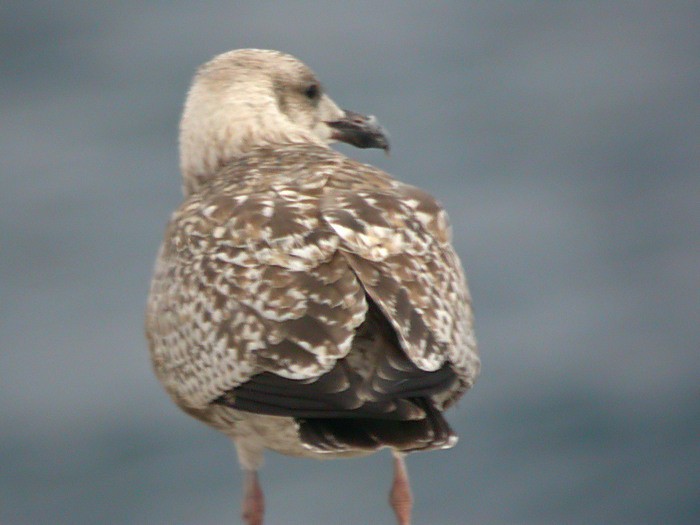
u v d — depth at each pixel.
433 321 6.85
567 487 18.89
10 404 20.58
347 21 38.03
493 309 23.06
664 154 30.66
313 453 7.21
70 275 24.31
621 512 18.55
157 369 7.73
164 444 19.84
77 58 36.56
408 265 6.96
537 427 20.22
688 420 20.56
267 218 7.07
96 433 20.09
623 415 20.62
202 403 7.34
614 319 23.08
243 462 8.05
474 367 7.21
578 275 24.47
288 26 37.75
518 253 25.08
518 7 39.59
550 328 22.66
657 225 26.95
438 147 30.27
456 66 35.41
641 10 39.81
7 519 18.31
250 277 6.94
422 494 18.48
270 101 8.88
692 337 22.73
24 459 19.50
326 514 17.31
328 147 8.78
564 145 30.80
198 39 37.25
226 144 8.75
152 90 34.16
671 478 19.31
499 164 29.48
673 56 36.72
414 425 6.71
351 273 6.81
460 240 25.59
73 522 18.11
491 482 18.86
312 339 6.67
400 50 36.31
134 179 28.64
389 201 7.19
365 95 33.44
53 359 21.58
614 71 35.59
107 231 26.09
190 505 18.33
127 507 18.52
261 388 6.77
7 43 37.75
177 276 7.39
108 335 22.25
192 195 8.12
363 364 6.68
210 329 7.04
